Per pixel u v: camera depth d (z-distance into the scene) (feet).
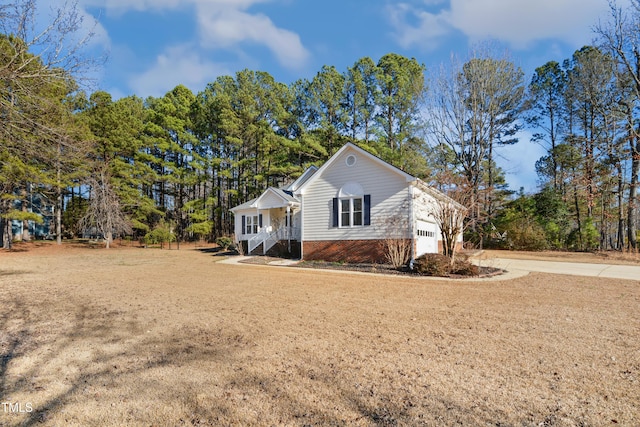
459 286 32.50
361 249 52.03
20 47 24.86
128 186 97.30
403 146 99.96
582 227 82.79
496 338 16.16
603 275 39.58
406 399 10.31
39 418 9.21
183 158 117.19
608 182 74.08
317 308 22.74
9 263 53.21
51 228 108.58
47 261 56.95
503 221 85.20
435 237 59.21
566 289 30.30
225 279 36.91
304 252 57.11
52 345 15.14
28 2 25.17
